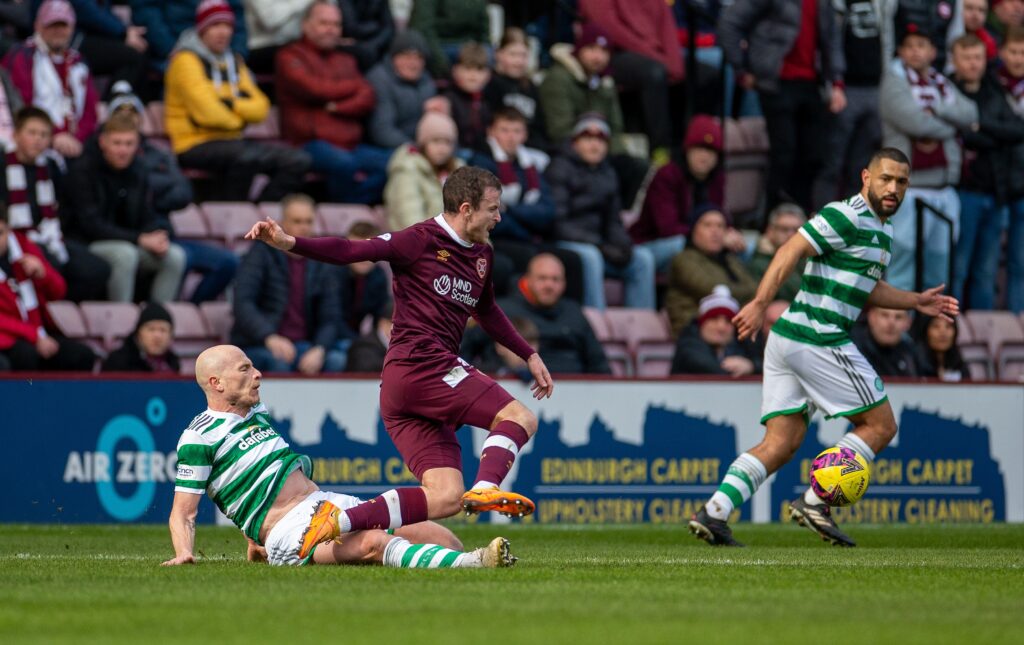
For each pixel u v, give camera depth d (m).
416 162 45.94
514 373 41.09
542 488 40.94
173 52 48.03
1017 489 44.91
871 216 28.64
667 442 42.06
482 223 22.20
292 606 15.34
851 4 53.72
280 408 38.97
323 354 42.22
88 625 13.77
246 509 20.88
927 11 57.25
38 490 37.47
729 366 45.00
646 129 56.19
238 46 49.75
